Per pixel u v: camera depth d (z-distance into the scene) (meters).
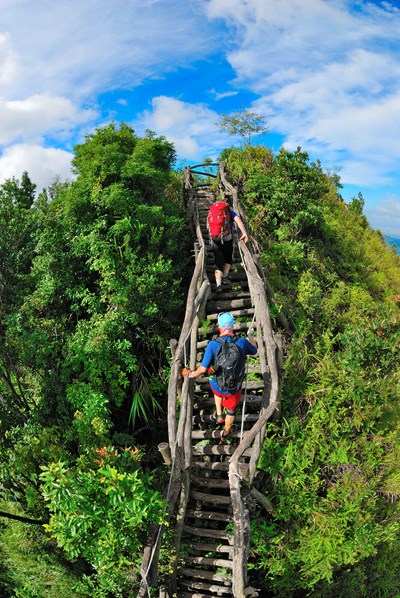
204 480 7.32
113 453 7.14
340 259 15.34
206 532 6.88
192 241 12.26
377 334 8.81
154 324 10.31
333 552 7.27
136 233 10.55
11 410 9.84
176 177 17.30
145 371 10.48
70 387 9.35
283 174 15.01
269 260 12.40
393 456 8.35
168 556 6.93
